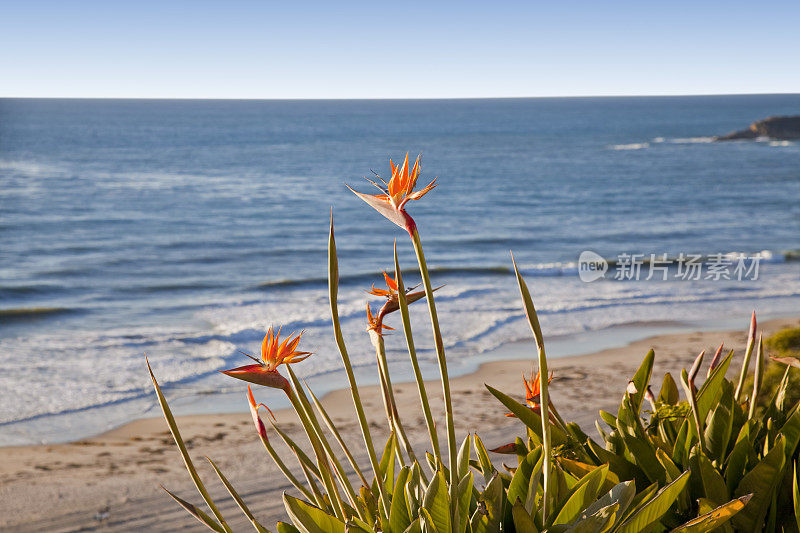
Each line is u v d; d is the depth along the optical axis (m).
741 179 54.81
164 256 25.73
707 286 17.89
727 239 28.95
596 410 7.89
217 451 7.34
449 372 10.45
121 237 29.81
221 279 21.42
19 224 32.53
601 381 9.59
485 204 42.59
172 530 5.32
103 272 22.59
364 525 1.28
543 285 18.88
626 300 16.08
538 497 1.41
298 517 1.23
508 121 167.88
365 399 9.09
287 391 1.26
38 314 16.30
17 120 162.50
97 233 30.75
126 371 10.91
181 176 57.31
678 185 51.72
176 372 10.80
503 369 10.63
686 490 1.49
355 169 65.44
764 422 1.76
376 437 7.50
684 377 1.66
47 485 6.45
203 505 5.77
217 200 42.91
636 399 1.83
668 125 147.00
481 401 8.82
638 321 13.96
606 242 29.11
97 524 5.52
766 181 53.44
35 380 10.38
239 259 25.45
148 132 122.69
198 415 8.70
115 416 8.73
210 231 31.95
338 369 10.59
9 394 9.63
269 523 5.24
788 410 1.80
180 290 19.70
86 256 25.42
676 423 1.86
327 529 1.25
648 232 31.55
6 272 22.28
